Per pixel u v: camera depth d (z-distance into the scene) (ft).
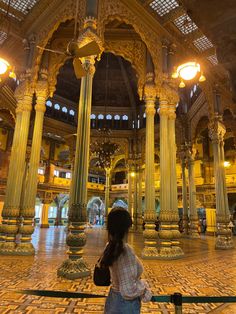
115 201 101.81
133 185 69.26
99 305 11.80
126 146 71.31
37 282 15.38
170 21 30.81
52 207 108.06
